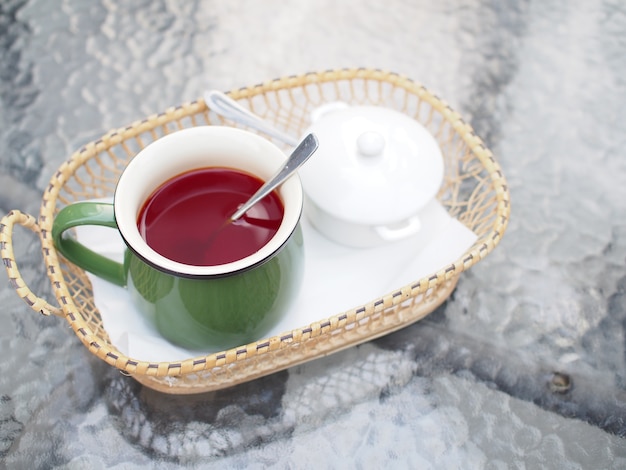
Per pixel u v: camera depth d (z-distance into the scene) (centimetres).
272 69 60
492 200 48
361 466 44
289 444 44
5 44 60
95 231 46
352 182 42
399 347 48
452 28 63
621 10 64
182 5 63
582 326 49
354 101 57
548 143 57
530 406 46
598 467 44
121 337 42
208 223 40
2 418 45
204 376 43
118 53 60
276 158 39
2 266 50
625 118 58
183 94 58
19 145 55
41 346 47
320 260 46
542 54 61
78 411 45
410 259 46
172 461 44
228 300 38
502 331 49
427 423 45
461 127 48
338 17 64
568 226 53
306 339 39
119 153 55
